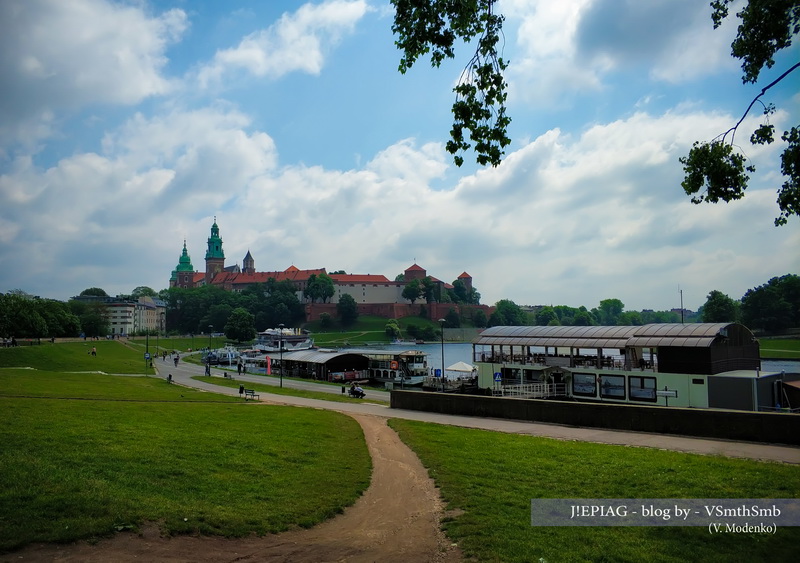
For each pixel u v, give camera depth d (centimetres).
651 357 5878
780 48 1830
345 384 9525
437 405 4791
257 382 9269
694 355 5394
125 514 1619
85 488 1792
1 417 2848
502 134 1783
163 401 4981
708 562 1460
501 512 1853
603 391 6138
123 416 3347
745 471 2316
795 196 1881
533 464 2514
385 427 3922
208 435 2920
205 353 17325
